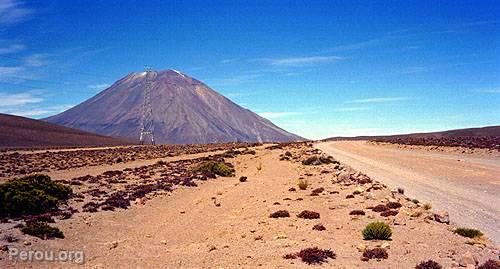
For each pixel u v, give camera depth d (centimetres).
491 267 1327
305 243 1714
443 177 3850
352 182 3653
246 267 1434
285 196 3144
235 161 7181
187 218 2450
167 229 2167
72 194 2991
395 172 4403
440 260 1467
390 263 1437
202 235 2034
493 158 5609
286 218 2256
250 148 11394
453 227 1942
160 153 9750
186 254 1659
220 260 1543
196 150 10794
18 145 15850
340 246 1664
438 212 2131
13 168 5716
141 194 3181
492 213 2262
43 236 1784
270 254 1573
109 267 1489
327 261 1465
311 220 2188
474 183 3400
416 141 10431
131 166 6284
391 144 10525
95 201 2852
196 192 3581
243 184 4112
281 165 6209
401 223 2016
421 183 3509
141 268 1481
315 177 4403
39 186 2662
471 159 5569
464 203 2558
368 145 11362
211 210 2697
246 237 1891
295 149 10206
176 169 5444
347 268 1388
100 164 6631
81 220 2219
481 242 1709
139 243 1858
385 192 2917
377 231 1747
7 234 1733
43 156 8556
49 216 2141
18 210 2195
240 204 2906
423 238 1759
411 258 1490
